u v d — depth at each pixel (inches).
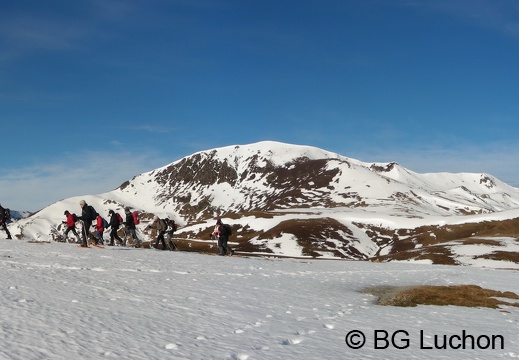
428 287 1149.1
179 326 530.3
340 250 5201.8
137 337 461.7
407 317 740.0
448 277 1558.8
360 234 5890.8
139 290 772.6
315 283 1121.4
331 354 460.4
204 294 784.9
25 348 392.2
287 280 1131.9
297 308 729.6
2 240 1790.1
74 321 508.4
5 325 466.3
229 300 744.3
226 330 528.1
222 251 1892.2
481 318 788.0
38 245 1595.7
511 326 724.7
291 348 468.4
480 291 1127.6
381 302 901.8
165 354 407.2
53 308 569.9
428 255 3715.6
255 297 802.2
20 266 993.5
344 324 632.4
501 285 1374.3
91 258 1262.3
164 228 1867.6
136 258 1358.3
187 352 419.5
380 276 1457.9
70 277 868.6
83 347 410.3
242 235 6314.0
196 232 6796.3
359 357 460.8
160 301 682.2
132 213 1814.7
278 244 5216.5
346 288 1080.8
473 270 2025.1
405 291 1048.8
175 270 1130.7
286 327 573.0
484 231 5369.1
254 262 1593.3
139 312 590.9
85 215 1588.3
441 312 828.0
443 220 6038.4
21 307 559.5
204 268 1238.3
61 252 1376.7
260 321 595.2
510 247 3880.4
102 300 653.3
